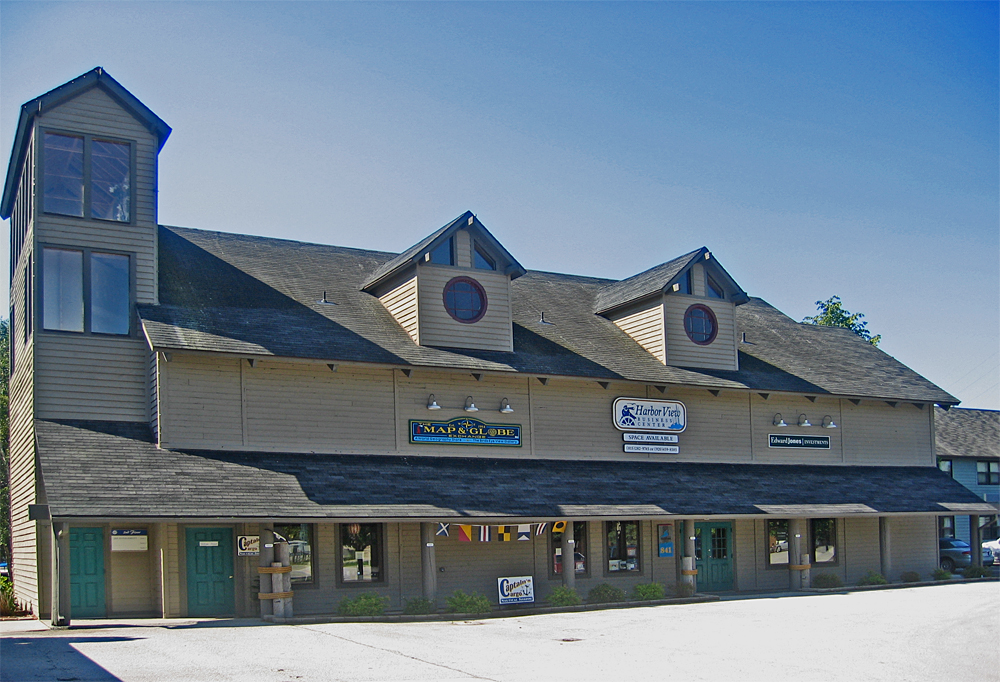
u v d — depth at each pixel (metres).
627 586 26.27
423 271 25.02
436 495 22.42
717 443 28.61
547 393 26.12
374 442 23.52
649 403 27.56
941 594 26.16
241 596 21.03
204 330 21.98
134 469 19.95
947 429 45.53
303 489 21.03
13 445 25.55
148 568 21.25
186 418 21.34
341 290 26.86
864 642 16.73
